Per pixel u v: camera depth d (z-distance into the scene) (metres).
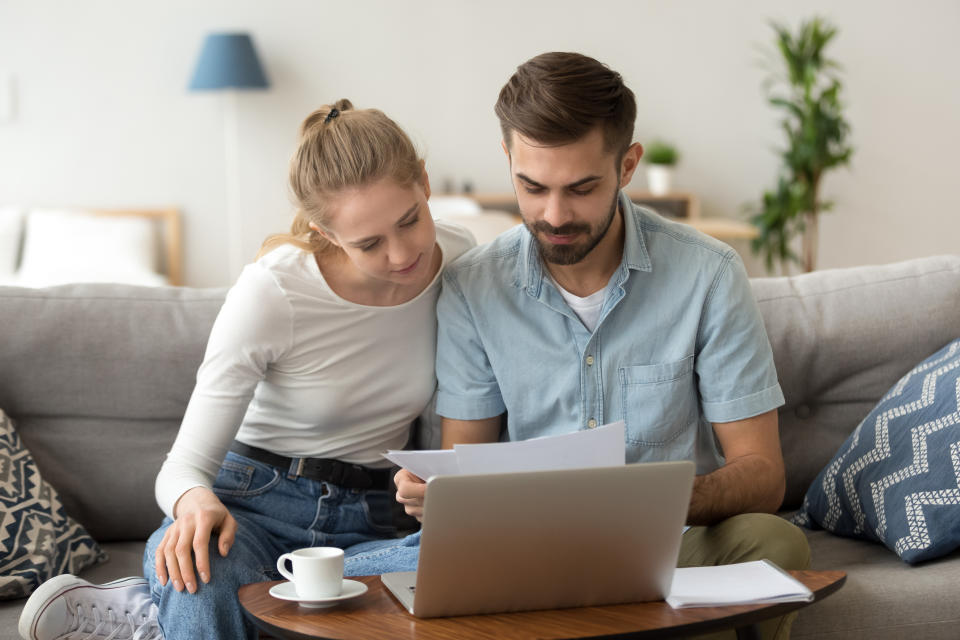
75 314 1.84
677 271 1.55
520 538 1.10
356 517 1.64
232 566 1.32
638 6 5.66
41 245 5.03
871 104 5.83
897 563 1.60
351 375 1.60
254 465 1.62
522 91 1.36
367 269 1.45
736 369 1.52
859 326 1.92
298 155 1.43
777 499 1.49
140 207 5.45
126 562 1.76
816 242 5.88
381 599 1.19
